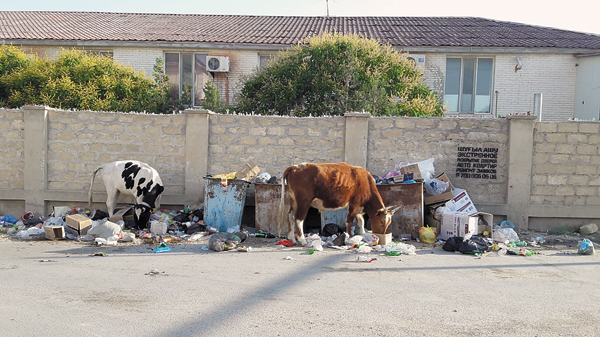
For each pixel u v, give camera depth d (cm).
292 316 502
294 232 933
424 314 514
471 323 489
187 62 1731
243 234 914
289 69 1419
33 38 1661
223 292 584
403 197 962
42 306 523
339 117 1066
